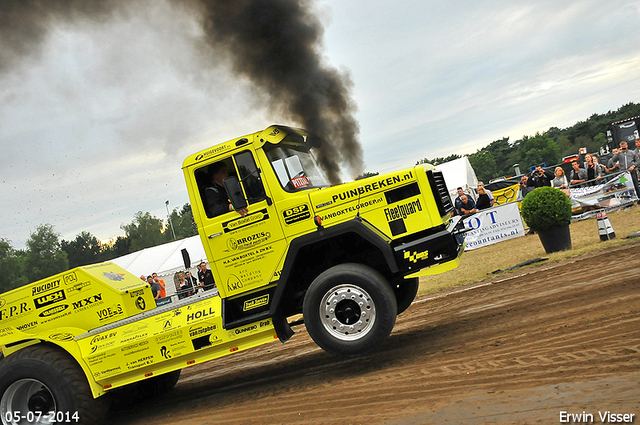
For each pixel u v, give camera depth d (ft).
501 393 12.69
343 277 17.71
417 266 18.06
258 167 19.12
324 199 18.69
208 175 19.75
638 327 15.25
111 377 19.58
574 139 428.97
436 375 15.42
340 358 21.39
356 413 13.99
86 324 21.26
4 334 20.80
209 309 19.51
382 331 17.38
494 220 48.24
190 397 22.50
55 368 19.25
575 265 28.68
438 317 24.26
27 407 19.56
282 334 18.99
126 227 302.45
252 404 18.11
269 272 18.94
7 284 229.04
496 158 437.17
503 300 24.13
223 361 29.81
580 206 50.98
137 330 19.83
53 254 239.30
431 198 18.30
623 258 27.22
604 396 11.18
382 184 18.57
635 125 69.56
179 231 301.43
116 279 22.39
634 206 49.44
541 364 14.05
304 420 14.65
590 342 14.93
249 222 19.04
